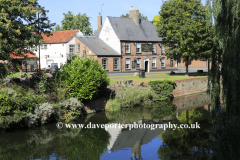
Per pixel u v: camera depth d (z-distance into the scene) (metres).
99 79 20.62
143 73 34.50
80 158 12.84
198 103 28.06
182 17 34.53
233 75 12.64
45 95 18.92
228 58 12.98
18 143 14.55
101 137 16.19
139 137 16.28
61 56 49.12
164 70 53.25
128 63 47.62
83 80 20.03
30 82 19.84
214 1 14.22
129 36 47.91
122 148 14.35
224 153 11.66
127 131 17.53
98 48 45.09
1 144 14.30
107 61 44.19
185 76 37.47
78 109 20.31
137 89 26.89
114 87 25.73
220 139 12.20
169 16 36.34
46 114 17.55
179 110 24.42
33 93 18.27
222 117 13.93
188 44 34.03
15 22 17.58
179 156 13.01
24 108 16.52
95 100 22.86
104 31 49.06
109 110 23.45
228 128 11.88
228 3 13.27
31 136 15.72
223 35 13.41
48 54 50.16
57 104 18.73
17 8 17.53
